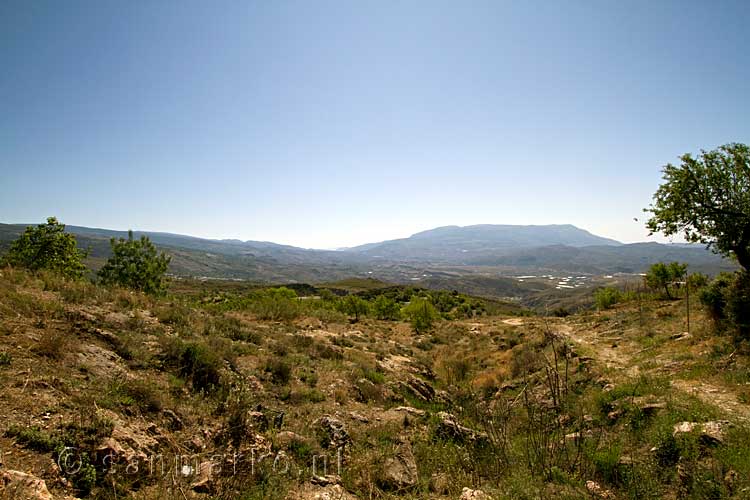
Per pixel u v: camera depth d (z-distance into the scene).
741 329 17.42
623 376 17.19
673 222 22.47
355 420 12.42
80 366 8.30
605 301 44.47
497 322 50.44
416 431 12.26
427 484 8.59
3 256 27.78
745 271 19.88
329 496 7.09
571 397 16.28
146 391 8.29
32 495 4.52
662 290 41.12
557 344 25.88
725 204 20.72
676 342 20.64
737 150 20.66
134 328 12.32
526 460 9.36
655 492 8.77
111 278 27.67
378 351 24.67
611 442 11.50
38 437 5.57
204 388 10.23
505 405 13.16
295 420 11.09
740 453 8.91
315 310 39.28
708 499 8.12
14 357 7.61
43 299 12.11
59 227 29.69
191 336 13.91
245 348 15.34
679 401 12.76
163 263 29.33
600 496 8.24
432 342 37.72
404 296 98.75
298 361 16.58
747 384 13.19
